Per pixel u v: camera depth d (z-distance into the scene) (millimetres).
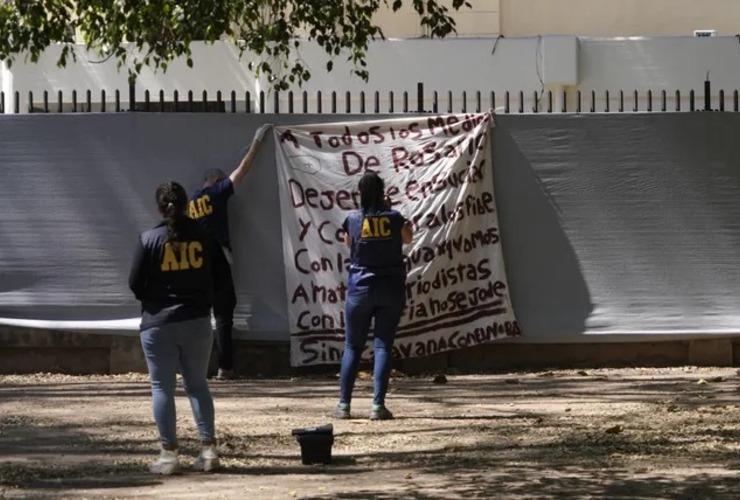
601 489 8836
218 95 16422
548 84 27141
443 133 15906
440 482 9148
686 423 11781
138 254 9344
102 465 9930
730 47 27156
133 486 9039
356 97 26969
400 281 12344
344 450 10648
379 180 12477
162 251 9328
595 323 15883
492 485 9008
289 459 10203
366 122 15914
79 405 13320
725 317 15891
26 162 15984
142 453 10492
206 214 15414
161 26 15469
